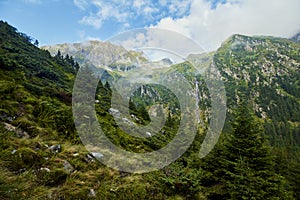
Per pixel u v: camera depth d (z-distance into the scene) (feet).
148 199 20.40
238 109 37.17
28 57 69.36
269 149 33.24
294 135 262.67
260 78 496.64
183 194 24.04
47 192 15.43
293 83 495.82
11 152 18.01
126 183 20.88
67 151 22.34
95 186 18.92
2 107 26.43
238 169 28.63
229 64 557.33
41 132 24.76
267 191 27.61
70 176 18.33
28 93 36.88
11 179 13.65
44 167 18.16
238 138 34.01
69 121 28.19
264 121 329.11
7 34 91.35
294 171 48.62
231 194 27.20
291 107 372.38
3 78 40.52
